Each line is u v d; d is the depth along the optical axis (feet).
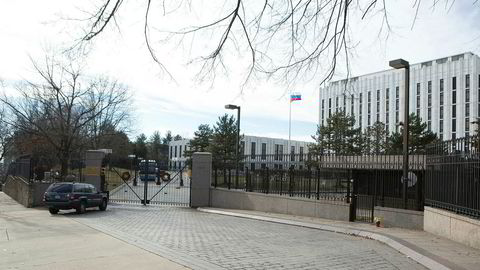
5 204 93.81
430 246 37.01
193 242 40.52
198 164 92.38
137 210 83.66
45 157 124.77
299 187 72.69
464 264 29.30
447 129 293.02
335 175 69.15
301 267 29.40
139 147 330.95
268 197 77.30
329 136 152.05
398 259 33.12
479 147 37.78
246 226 57.16
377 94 327.47
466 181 39.96
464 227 38.70
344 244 41.24
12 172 127.24
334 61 18.75
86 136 138.10
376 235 45.52
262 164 81.25
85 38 16.90
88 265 29.45
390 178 74.95
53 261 30.89
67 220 62.39
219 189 90.07
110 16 16.14
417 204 60.95
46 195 73.10
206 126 221.66
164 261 30.76
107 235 45.32
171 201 109.40
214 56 18.40
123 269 28.19
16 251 35.29
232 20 17.43
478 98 278.67
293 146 327.88
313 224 57.52
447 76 295.28
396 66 57.93
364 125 333.21
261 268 28.81
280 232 50.83
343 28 17.95
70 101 109.60
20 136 135.23
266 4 17.43
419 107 309.63
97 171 99.76
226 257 32.63
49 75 189.26
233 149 159.12
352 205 61.57
